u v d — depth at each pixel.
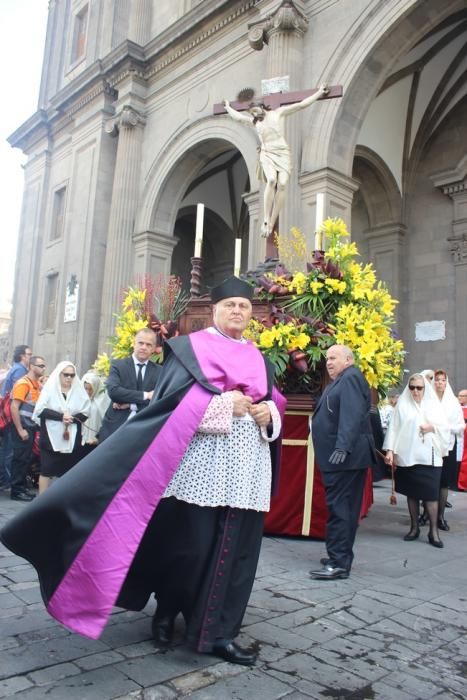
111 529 2.20
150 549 2.53
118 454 2.28
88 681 2.19
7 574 3.64
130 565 2.38
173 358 2.54
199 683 2.22
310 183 10.20
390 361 5.35
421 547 4.84
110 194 16.11
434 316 12.72
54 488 2.24
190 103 13.94
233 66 12.93
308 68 10.88
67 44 20.33
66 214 17.12
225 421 2.33
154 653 2.47
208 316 5.52
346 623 2.95
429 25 9.94
